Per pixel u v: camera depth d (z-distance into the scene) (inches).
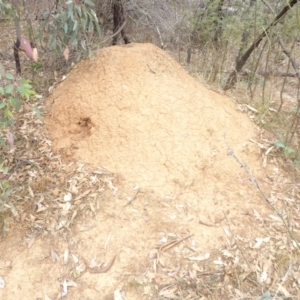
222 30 167.2
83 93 123.9
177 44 191.6
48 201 102.4
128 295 85.5
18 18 119.7
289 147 124.0
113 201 103.4
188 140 116.9
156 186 108.2
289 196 110.8
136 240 95.5
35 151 116.9
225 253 94.3
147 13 186.9
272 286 88.4
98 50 135.6
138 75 124.1
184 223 100.0
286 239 98.5
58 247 93.7
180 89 126.7
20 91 79.7
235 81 155.1
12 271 89.4
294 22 134.3
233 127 126.4
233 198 107.8
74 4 105.0
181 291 86.1
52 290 86.5
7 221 97.4
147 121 117.3
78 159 114.0
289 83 173.5
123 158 113.0
